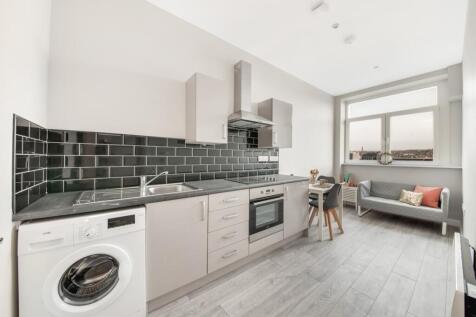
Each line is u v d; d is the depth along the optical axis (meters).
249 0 1.89
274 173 3.25
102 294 1.16
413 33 2.36
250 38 2.49
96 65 1.67
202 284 1.71
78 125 1.59
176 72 2.11
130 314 1.23
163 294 1.45
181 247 1.53
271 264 2.05
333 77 3.66
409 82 3.62
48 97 1.48
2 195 0.86
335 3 1.92
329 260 2.13
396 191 3.67
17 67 0.98
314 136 4.10
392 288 1.68
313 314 1.41
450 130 3.28
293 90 3.59
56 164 1.51
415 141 3.73
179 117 2.13
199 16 2.11
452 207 3.20
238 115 2.26
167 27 2.04
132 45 1.84
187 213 1.56
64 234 1.03
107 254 1.16
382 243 2.54
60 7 1.53
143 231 1.28
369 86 4.08
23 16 1.04
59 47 1.52
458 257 0.75
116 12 1.76
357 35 2.41
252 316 1.39
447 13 2.01
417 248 2.40
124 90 1.80
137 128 1.87
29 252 0.96
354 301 1.53
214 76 2.42
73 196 1.40
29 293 0.96
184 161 2.18
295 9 2.00
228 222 1.83
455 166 3.18
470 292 0.58
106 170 1.71
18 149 1.01
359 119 4.50
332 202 2.70
